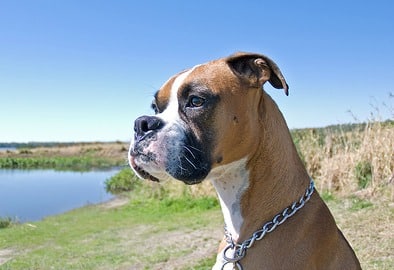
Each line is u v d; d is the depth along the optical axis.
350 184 2.71
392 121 2.80
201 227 2.76
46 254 2.51
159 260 2.11
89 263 2.21
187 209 3.67
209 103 0.81
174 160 0.80
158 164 0.81
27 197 6.39
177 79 0.85
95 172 12.05
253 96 0.84
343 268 0.82
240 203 0.82
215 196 3.83
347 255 0.84
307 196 0.82
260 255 0.79
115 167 14.15
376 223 1.90
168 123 0.82
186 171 0.80
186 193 4.06
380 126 2.79
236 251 0.81
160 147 0.80
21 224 3.97
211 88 0.81
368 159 2.71
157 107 0.87
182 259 2.06
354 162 2.78
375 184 2.47
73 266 2.18
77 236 3.04
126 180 7.07
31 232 3.37
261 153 0.81
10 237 3.19
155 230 2.92
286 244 0.78
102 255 2.36
